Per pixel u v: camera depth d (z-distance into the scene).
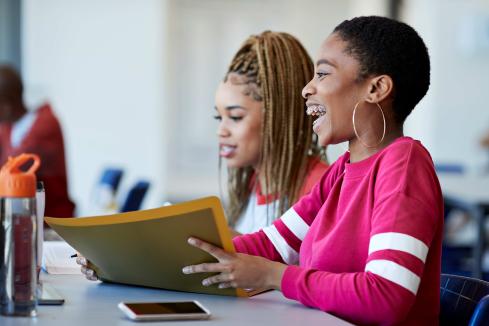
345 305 1.37
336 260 1.51
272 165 2.24
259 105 2.24
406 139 1.51
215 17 7.98
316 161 2.26
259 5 8.01
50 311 1.37
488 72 7.15
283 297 1.56
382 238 1.38
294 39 2.29
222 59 8.05
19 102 4.29
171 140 8.01
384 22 1.56
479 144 6.77
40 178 3.79
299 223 1.79
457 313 1.63
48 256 1.86
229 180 2.38
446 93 7.13
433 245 1.48
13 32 6.71
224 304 1.47
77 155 6.88
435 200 1.43
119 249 1.54
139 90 6.95
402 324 1.46
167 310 1.34
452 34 7.09
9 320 1.28
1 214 1.30
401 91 1.55
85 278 1.74
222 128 2.29
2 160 4.16
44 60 6.76
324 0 7.95
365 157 1.58
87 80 6.85
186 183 8.10
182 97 8.01
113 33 6.87
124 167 6.97
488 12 7.07
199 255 1.50
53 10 6.75
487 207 3.68
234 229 2.38
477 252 3.63
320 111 1.59
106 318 1.32
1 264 1.30
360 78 1.54
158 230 1.46
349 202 1.54
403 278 1.34
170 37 7.86
